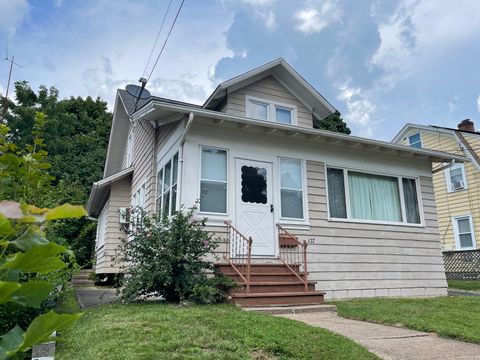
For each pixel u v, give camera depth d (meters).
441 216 17.41
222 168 7.49
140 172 11.06
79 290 10.16
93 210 15.40
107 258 11.84
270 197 7.75
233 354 3.37
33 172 3.53
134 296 5.96
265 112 10.12
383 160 9.29
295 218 7.93
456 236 16.69
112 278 12.06
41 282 0.88
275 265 7.06
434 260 9.27
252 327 4.14
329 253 8.06
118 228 12.16
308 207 8.09
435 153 9.45
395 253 8.81
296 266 7.27
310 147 8.45
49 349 2.49
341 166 8.73
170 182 7.82
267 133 7.98
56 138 22.53
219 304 5.88
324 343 3.83
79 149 24.91
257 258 7.33
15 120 17.66
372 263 8.46
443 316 5.55
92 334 3.85
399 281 8.66
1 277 0.83
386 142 8.73
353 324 5.23
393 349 4.01
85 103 28.88
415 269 8.95
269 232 7.57
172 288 6.18
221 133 7.56
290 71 10.13
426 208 9.57
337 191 8.60
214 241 6.41
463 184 16.64
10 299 0.82
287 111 10.48
